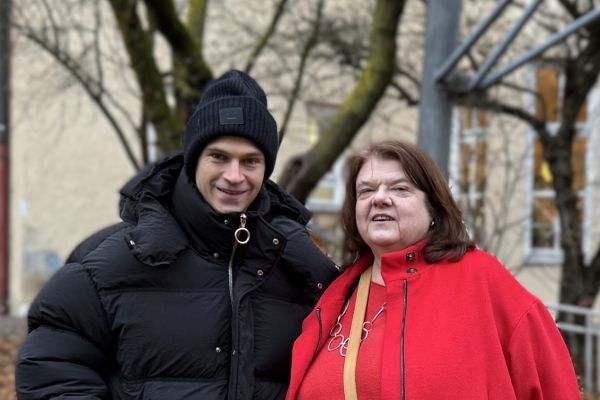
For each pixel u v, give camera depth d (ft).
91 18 21.31
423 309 6.11
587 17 11.71
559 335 6.12
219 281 6.27
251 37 25.03
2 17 18.72
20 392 5.82
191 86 16.20
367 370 6.12
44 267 28.35
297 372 6.37
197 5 18.60
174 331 5.97
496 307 6.05
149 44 15.40
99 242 6.32
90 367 5.98
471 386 5.71
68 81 21.03
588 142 30.89
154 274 6.07
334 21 22.58
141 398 5.89
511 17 23.57
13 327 25.25
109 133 29.07
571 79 21.56
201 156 6.34
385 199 6.47
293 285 6.88
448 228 6.51
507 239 27.71
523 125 27.22
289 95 22.94
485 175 21.95
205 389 5.95
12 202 28.02
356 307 6.66
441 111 13.85
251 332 6.24
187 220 6.32
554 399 5.88
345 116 16.01
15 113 27.53
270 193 7.38
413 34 25.27
